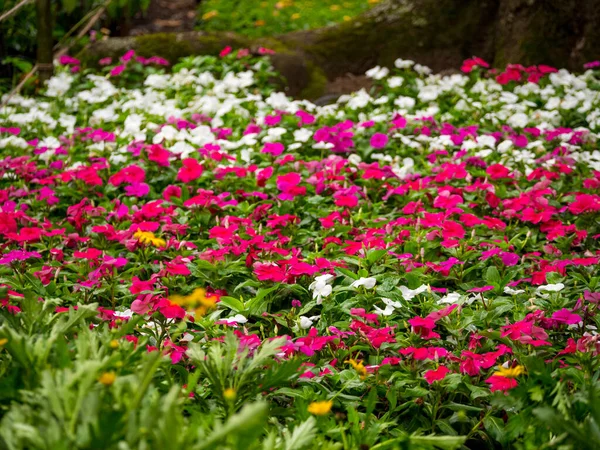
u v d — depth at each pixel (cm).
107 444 167
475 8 829
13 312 271
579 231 425
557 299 347
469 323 317
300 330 322
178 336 312
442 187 499
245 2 1450
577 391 267
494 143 569
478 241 414
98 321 311
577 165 539
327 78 832
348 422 252
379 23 852
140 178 493
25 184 517
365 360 317
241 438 182
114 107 701
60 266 381
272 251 394
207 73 732
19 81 784
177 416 183
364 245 402
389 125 617
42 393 183
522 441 242
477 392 281
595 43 780
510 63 802
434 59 836
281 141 614
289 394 272
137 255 406
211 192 459
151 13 1425
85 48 838
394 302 331
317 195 491
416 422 284
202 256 377
